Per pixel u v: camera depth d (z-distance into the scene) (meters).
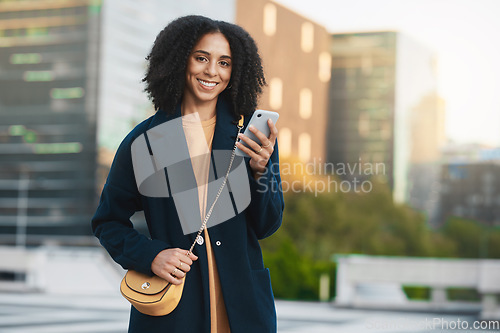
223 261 1.82
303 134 55.47
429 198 74.12
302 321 9.94
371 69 69.38
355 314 11.18
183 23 1.86
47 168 51.66
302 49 55.53
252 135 1.80
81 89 51.94
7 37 54.03
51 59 52.75
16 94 53.31
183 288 1.81
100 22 52.19
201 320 1.80
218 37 1.86
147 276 1.79
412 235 50.69
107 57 52.06
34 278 15.69
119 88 51.81
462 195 74.88
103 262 18.61
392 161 68.81
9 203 51.50
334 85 70.00
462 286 11.21
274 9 51.62
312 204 39.31
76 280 17.53
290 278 16.86
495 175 74.88
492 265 10.91
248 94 1.90
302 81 55.31
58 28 53.03
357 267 12.14
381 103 69.31
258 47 1.95
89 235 50.22
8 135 52.81
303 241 38.41
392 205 50.00
